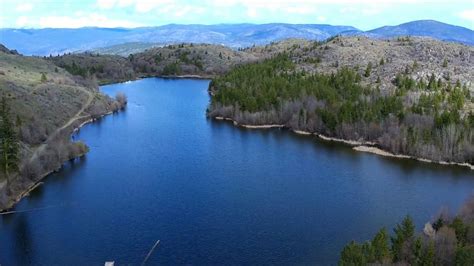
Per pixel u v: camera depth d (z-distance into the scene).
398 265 66.62
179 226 90.69
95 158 132.62
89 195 105.94
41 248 82.94
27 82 179.75
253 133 162.50
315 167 125.94
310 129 161.88
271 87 186.00
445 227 75.25
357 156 136.00
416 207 98.25
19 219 94.38
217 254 80.56
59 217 95.12
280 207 98.88
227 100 186.38
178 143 148.88
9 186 104.56
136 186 111.25
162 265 77.44
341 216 94.25
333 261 77.56
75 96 189.12
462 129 133.25
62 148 130.00
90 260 79.12
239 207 99.06
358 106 157.50
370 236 85.50
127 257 80.00
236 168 124.62
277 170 123.31
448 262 67.94
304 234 86.88
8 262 78.44
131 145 145.88
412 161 131.12
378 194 105.94
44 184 112.81
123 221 93.00
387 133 142.00
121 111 198.38
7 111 123.00
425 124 140.88
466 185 111.94
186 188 110.00
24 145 125.31
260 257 79.31
